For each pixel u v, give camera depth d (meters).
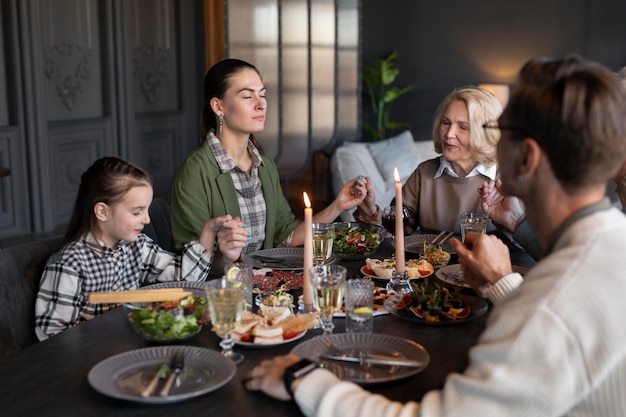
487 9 7.19
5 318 1.85
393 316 1.77
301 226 2.64
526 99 1.10
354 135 6.44
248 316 1.67
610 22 6.87
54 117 6.06
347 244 2.25
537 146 1.10
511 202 2.37
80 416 1.26
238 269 1.75
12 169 5.70
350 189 2.54
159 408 1.29
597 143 1.05
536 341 0.99
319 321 1.71
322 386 1.21
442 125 2.71
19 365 1.48
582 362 0.98
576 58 1.10
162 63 7.20
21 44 5.63
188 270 2.10
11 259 1.91
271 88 5.71
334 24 6.07
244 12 5.42
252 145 2.65
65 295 1.89
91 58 6.38
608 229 1.07
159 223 2.68
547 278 1.04
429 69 7.46
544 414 1.00
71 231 2.04
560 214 1.13
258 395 1.34
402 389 1.36
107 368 1.41
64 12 6.05
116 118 6.58
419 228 2.77
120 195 1.97
